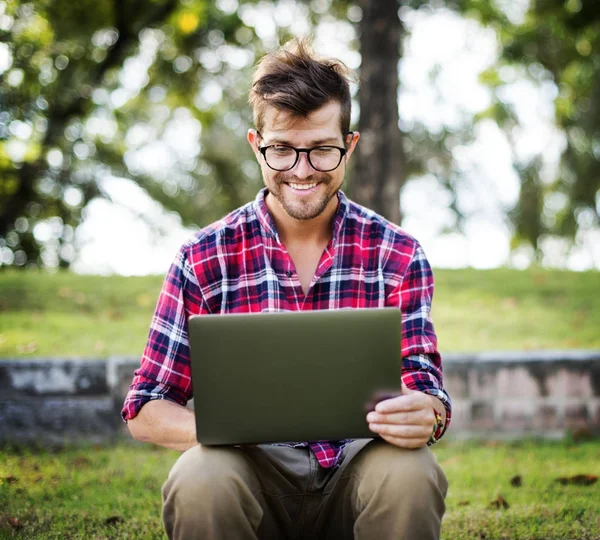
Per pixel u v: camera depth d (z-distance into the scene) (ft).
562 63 34.22
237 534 6.08
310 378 6.03
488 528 8.80
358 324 6.02
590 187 48.14
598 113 44.65
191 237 7.48
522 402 13.84
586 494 10.21
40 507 9.59
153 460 12.05
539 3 29.09
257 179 51.65
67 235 50.42
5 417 13.00
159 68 37.27
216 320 5.98
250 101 7.50
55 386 13.14
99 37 34.83
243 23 34.91
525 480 10.91
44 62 31.68
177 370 7.13
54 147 39.83
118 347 16.07
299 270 7.48
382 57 20.10
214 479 5.98
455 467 11.80
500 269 23.63
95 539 8.55
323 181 7.11
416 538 6.05
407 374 7.02
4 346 15.69
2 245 48.06
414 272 7.41
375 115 20.02
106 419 13.20
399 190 20.08
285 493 6.72
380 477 6.08
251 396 6.02
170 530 6.23
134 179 50.47
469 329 18.03
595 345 16.83
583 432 13.71
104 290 20.27
